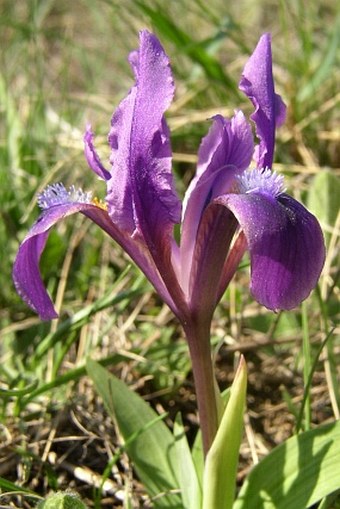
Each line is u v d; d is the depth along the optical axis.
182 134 0.40
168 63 0.22
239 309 0.34
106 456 0.29
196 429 0.31
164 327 0.34
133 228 0.23
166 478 0.26
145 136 0.22
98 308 0.30
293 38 0.50
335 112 0.43
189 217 0.23
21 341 0.34
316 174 0.37
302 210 0.21
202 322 0.23
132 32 0.48
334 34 0.41
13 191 0.37
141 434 0.27
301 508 0.23
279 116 0.24
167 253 0.23
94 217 0.23
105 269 0.35
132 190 0.22
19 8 0.53
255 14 0.54
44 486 0.28
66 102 0.44
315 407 0.31
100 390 0.27
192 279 0.23
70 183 0.39
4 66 0.44
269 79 0.23
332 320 0.33
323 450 0.24
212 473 0.23
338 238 0.34
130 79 0.47
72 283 0.36
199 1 0.42
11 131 0.40
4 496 0.27
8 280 0.35
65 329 0.30
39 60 0.44
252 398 0.32
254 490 0.24
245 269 0.36
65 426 0.30
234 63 0.45
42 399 0.30
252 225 0.21
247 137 0.23
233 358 0.33
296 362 0.32
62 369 0.32
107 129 0.41
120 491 0.27
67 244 0.36
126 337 0.33
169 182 0.22
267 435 0.30
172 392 0.31
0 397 0.30
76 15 0.55
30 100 0.40
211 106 0.43
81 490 0.28
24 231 0.37
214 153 0.23
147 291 0.33
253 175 0.22
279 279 0.20
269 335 0.32
